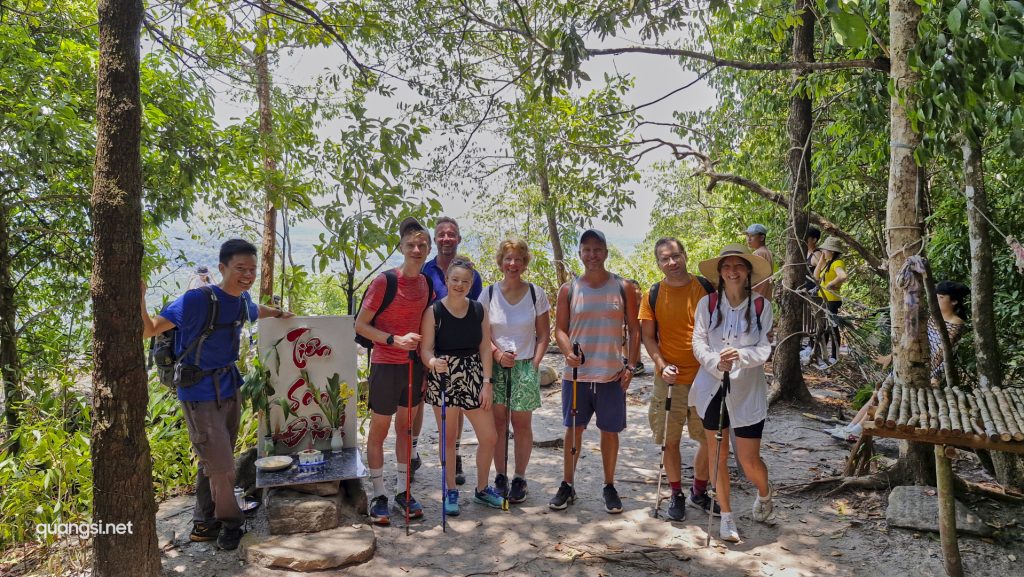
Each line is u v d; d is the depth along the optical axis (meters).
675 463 4.26
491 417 4.32
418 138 3.83
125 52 2.91
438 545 3.87
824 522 4.18
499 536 3.99
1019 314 5.66
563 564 3.65
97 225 2.92
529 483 4.89
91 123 5.98
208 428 3.61
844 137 7.17
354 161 3.74
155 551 3.17
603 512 4.36
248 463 4.39
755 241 6.75
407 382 4.27
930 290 3.92
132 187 2.96
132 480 3.05
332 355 4.50
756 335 3.88
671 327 4.23
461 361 4.21
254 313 3.97
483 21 5.05
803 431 6.11
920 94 3.70
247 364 5.25
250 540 3.71
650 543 3.91
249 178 6.45
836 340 7.84
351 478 4.07
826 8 3.27
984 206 4.75
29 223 6.70
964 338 5.98
